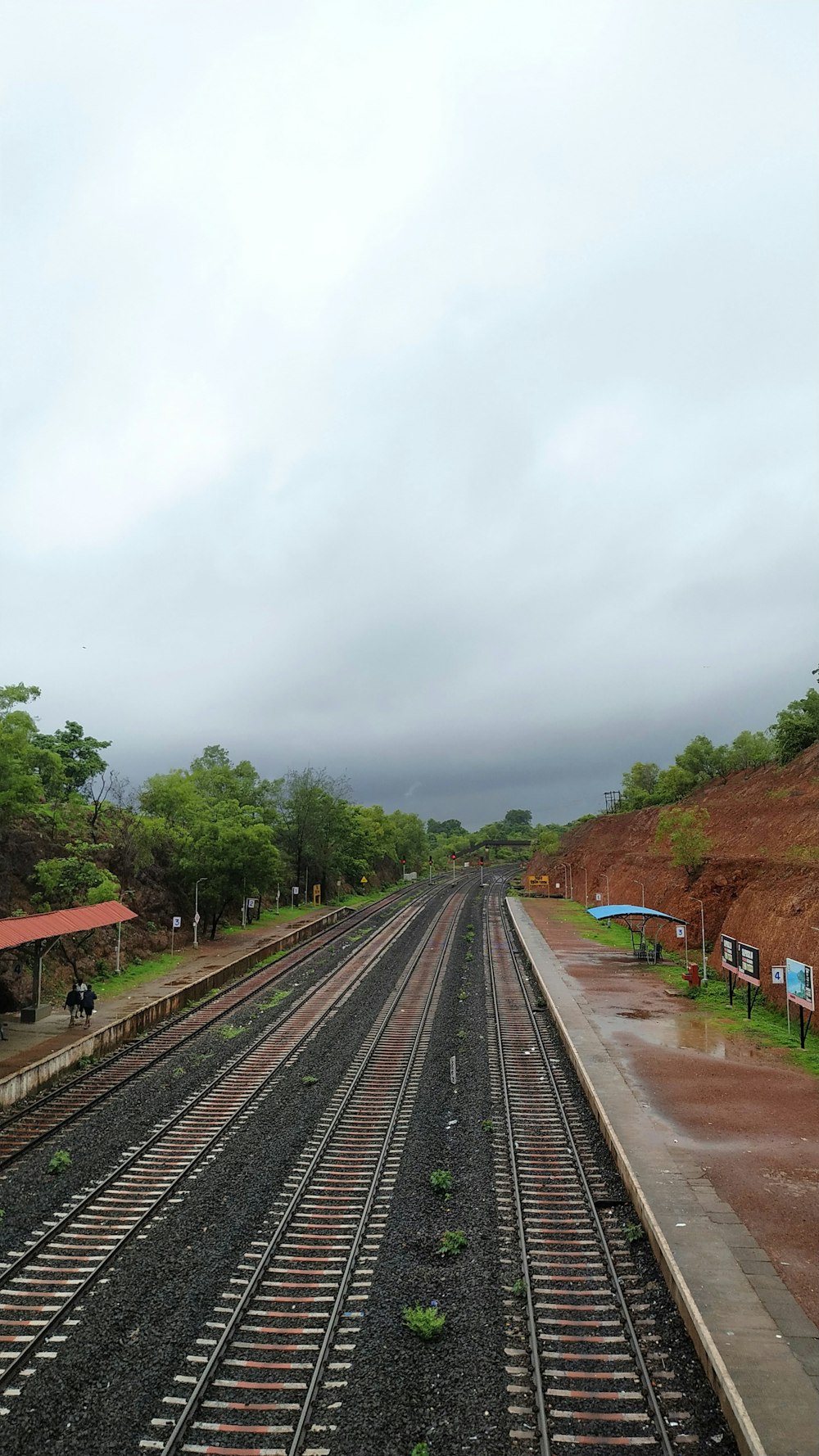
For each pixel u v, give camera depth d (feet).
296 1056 85.71
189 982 122.52
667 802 318.65
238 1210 48.98
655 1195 49.11
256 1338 35.88
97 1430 30.42
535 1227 47.06
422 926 215.10
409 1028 99.66
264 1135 62.23
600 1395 32.27
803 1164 53.83
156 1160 57.31
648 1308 38.22
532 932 191.83
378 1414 31.22
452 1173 54.90
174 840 183.52
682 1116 63.16
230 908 208.85
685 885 169.99
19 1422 30.86
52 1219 47.78
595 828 369.91
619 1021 96.58
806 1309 37.01
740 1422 29.37
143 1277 41.16
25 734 108.68
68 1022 94.38
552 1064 82.58
